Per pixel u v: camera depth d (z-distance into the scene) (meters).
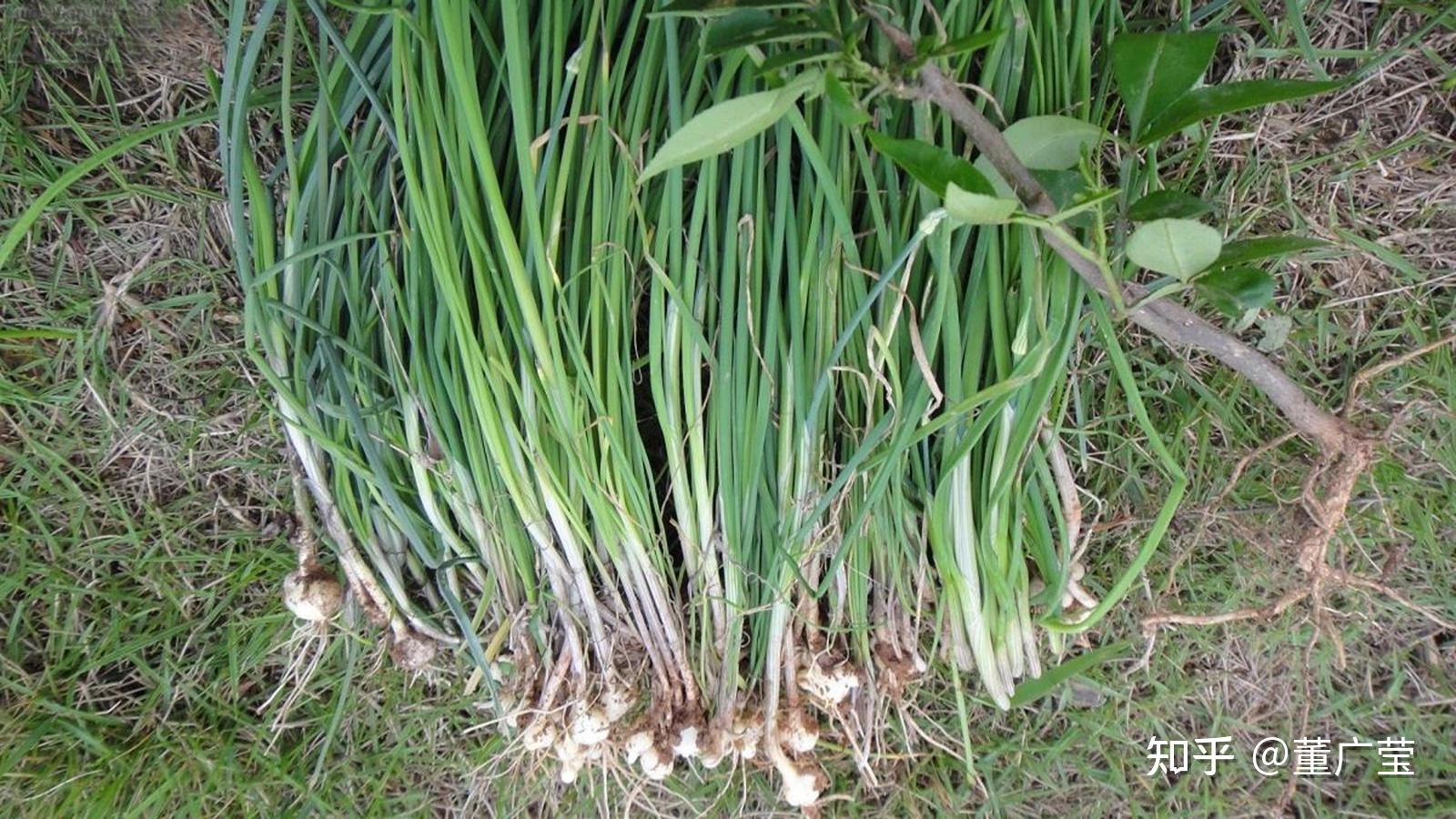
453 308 0.35
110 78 0.46
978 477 0.41
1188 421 0.47
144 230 0.47
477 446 0.39
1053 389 0.39
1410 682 0.51
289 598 0.44
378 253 0.39
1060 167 0.35
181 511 0.49
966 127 0.31
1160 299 0.36
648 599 0.42
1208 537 0.50
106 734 0.49
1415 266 0.48
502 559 0.42
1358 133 0.46
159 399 0.48
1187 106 0.33
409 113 0.36
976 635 0.42
